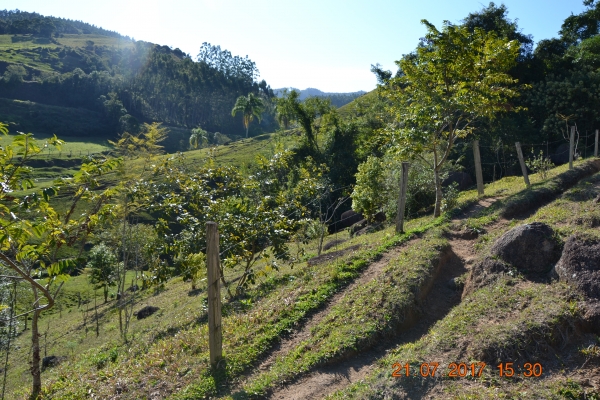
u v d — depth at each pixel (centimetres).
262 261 1894
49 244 652
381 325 720
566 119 2348
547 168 1750
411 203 1906
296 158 4025
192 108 10694
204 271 1284
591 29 3797
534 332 552
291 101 4209
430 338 630
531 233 736
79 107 9838
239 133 10588
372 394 541
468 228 1098
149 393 698
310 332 780
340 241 1897
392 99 1641
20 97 9494
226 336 827
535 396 477
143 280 1105
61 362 1384
